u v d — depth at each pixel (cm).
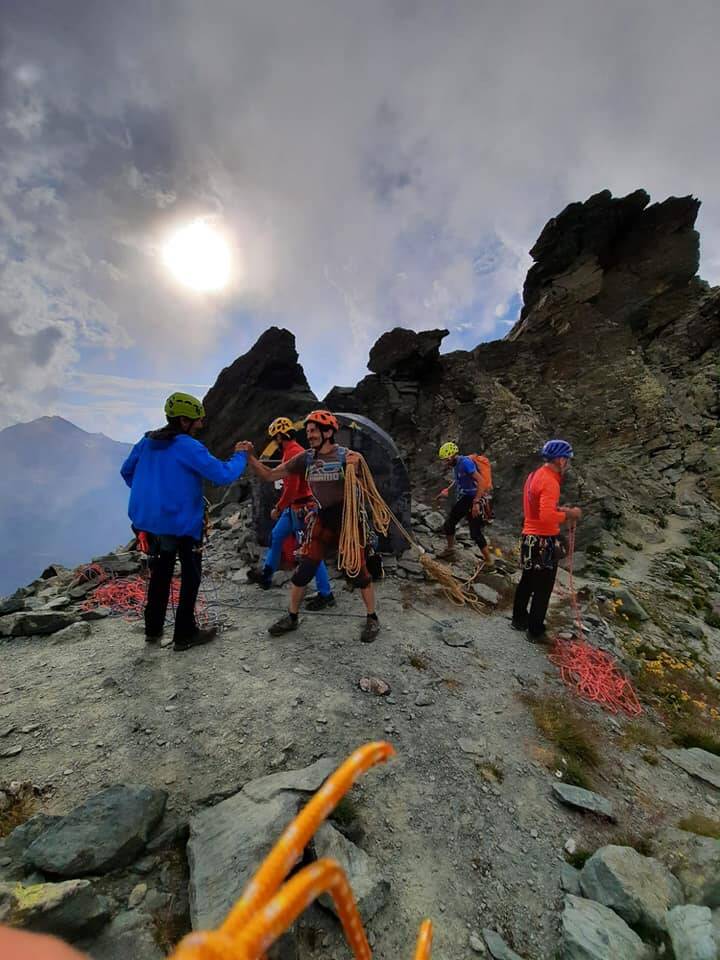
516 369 1850
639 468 1548
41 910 190
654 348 1928
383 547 749
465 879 260
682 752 417
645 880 257
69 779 290
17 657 436
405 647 488
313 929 223
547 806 317
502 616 616
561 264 2258
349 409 1734
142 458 423
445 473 1408
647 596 880
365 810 292
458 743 360
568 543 1089
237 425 1614
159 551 427
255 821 245
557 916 248
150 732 333
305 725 352
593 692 469
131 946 201
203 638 459
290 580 643
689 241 2086
